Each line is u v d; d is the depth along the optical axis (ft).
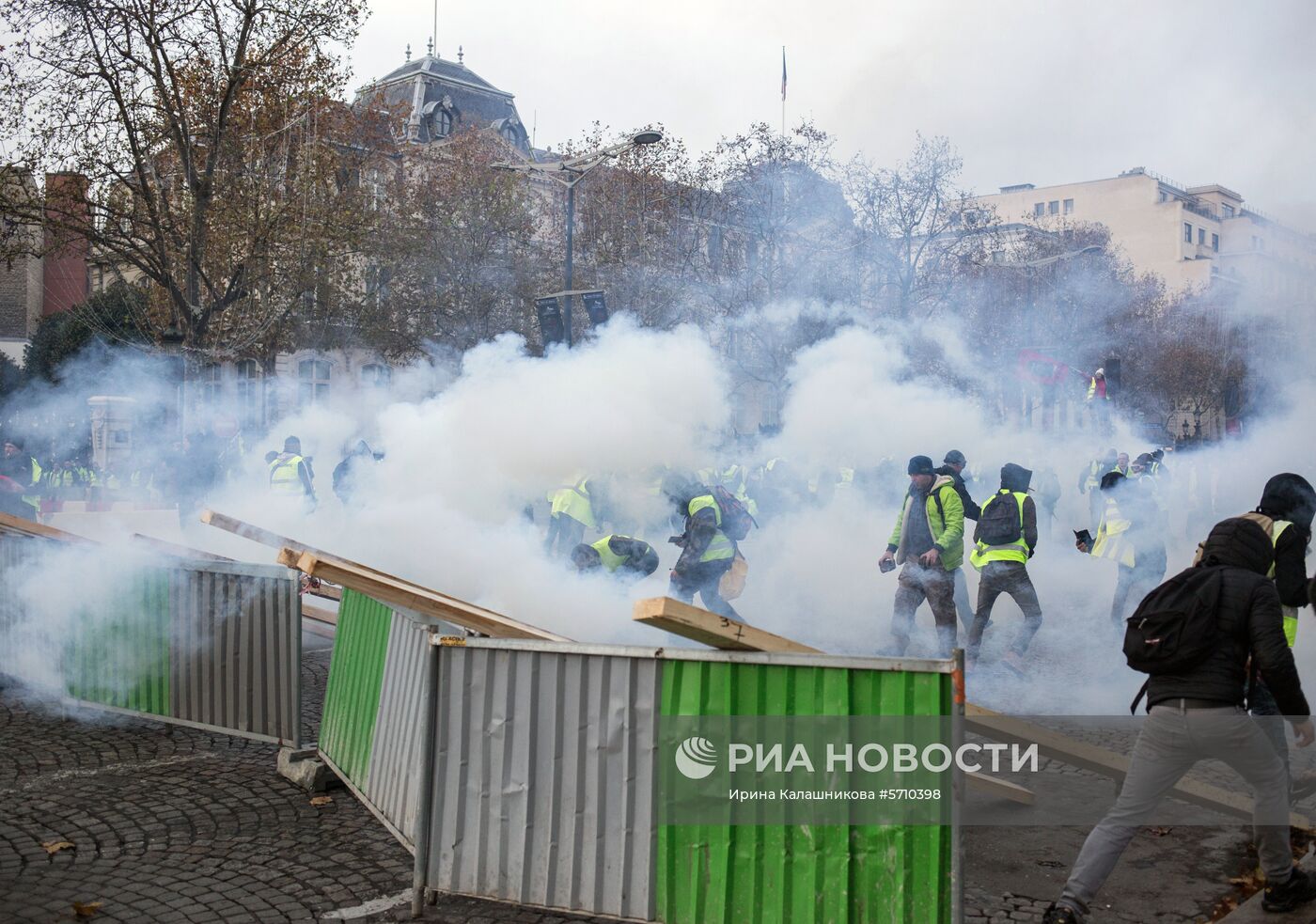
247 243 84.38
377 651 18.44
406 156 120.98
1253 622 13.65
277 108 82.53
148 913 14.97
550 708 14.32
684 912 13.29
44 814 18.69
